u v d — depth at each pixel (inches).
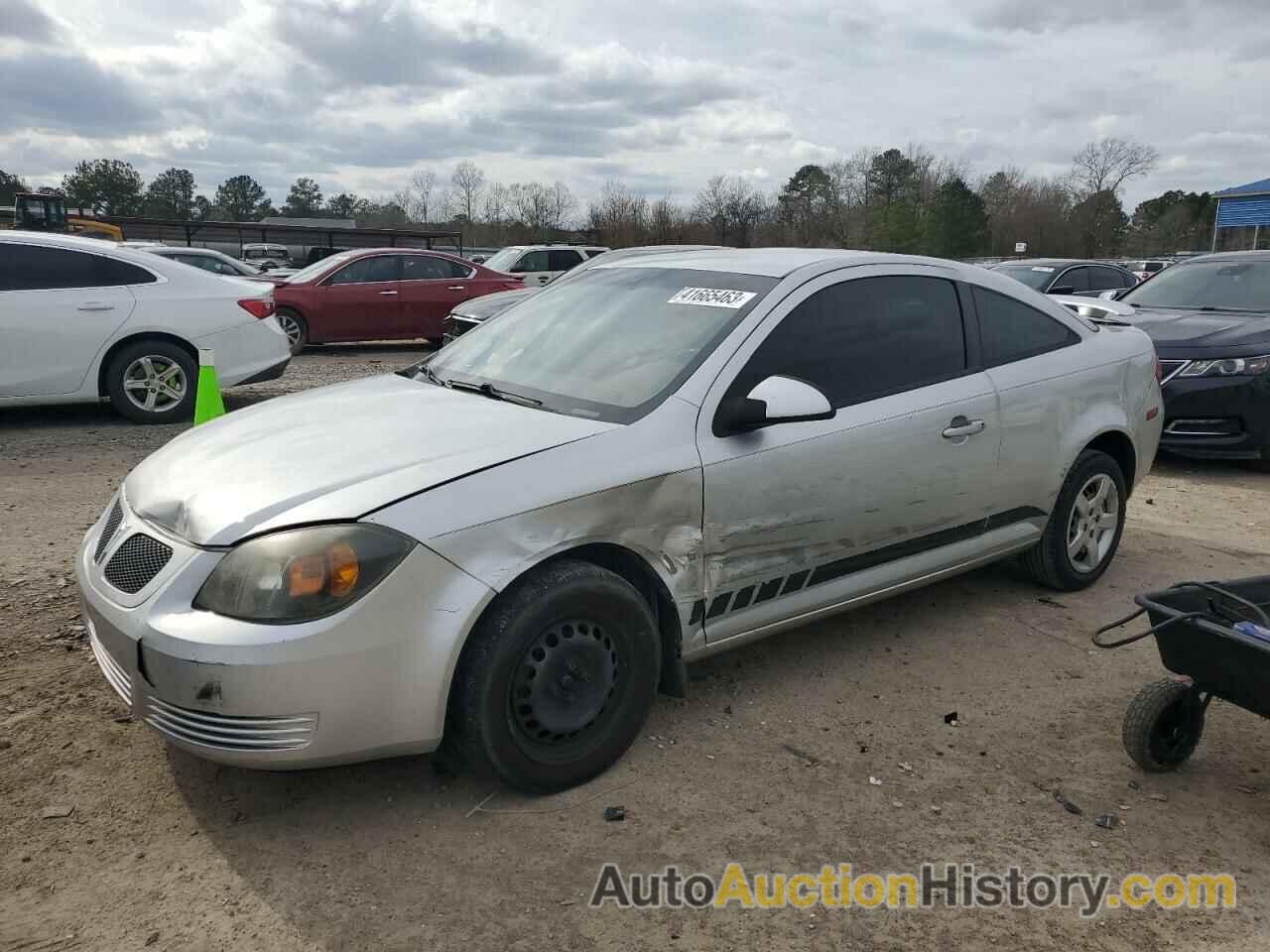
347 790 122.6
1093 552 195.8
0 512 229.8
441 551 109.5
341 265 587.5
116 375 331.9
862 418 148.1
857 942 99.3
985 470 167.2
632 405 132.7
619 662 124.6
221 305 345.1
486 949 96.8
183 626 105.5
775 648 167.9
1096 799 125.3
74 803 117.8
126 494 128.4
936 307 166.6
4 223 1411.2
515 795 122.0
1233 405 293.3
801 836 115.9
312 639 104.0
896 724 142.7
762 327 142.4
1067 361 183.5
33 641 159.3
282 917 100.2
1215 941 100.9
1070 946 99.7
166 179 3501.5
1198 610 125.2
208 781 123.3
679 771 128.6
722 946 98.3
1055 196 2834.6
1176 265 374.0
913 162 2600.9
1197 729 130.3
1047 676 159.5
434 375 161.0
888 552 156.7
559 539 117.0
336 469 117.0
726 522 133.3
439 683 110.3
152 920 99.2
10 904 100.7
